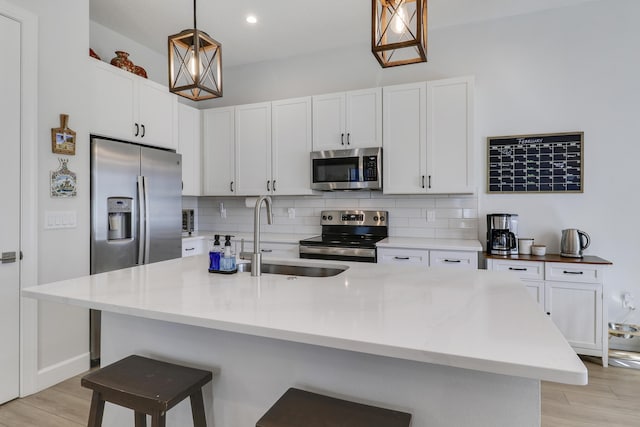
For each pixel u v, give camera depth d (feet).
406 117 10.59
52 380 7.60
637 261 9.52
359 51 12.32
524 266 9.16
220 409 4.56
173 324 4.86
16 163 6.95
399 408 3.69
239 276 5.57
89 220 8.32
